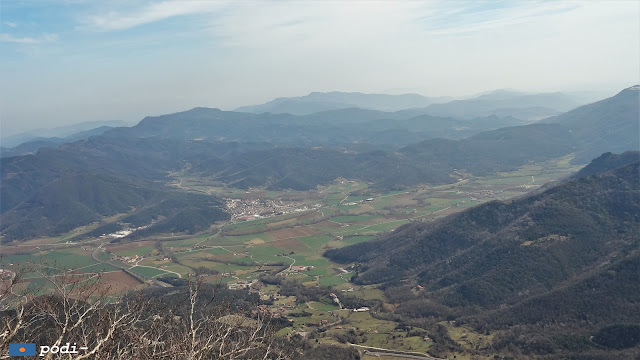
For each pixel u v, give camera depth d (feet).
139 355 90.53
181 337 99.09
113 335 89.97
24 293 98.99
